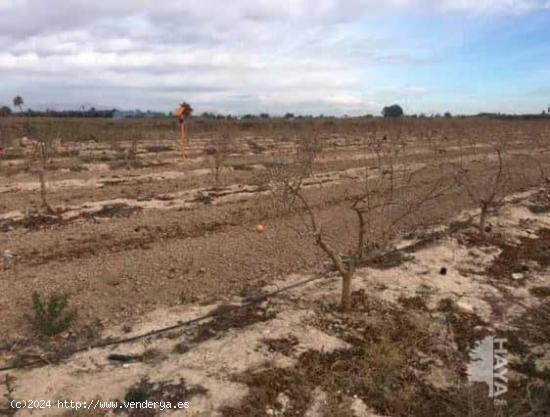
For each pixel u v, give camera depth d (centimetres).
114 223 977
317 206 1156
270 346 531
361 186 1402
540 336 596
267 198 1215
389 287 692
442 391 490
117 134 3047
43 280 682
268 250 823
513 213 1125
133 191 1308
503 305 671
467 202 1212
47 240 862
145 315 589
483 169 1789
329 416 439
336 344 545
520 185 1496
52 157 2000
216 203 1171
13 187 1330
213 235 910
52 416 416
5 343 522
